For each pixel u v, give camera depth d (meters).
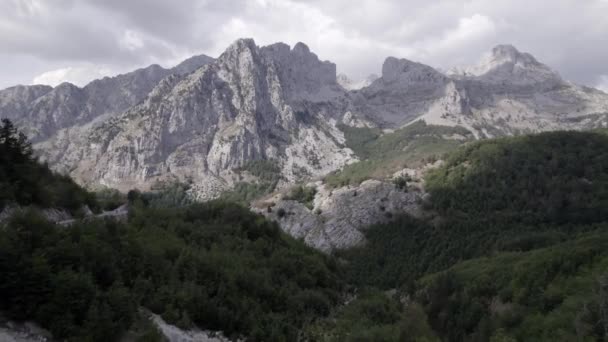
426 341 68.50
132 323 36.25
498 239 133.12
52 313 31.94
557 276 75.50
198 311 45.41
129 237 51.66
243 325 47.84
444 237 150.00
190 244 67.81
